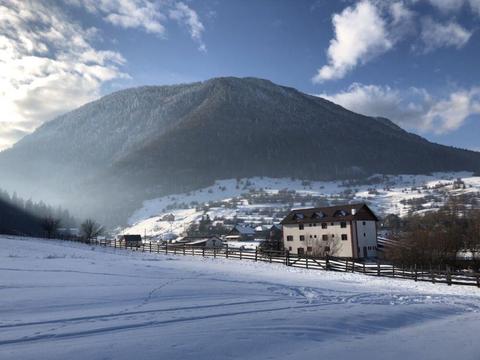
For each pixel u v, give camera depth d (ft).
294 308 45.01
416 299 57.77
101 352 26.84
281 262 123.44
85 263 94.84
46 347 27.91
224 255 147.74
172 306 44.19
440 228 183.01
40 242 185.68
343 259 113.29
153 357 26.07
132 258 126.21
